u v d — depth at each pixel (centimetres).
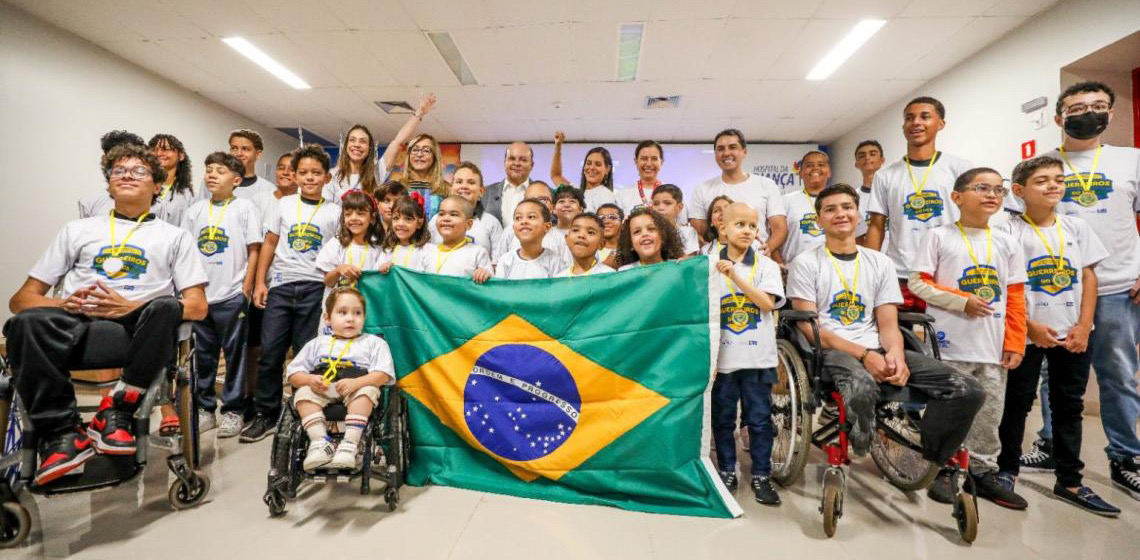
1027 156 521
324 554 177
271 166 932
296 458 204
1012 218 263
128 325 198
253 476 248
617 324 227
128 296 212
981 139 584
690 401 217
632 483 215
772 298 233
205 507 214
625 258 272
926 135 298
